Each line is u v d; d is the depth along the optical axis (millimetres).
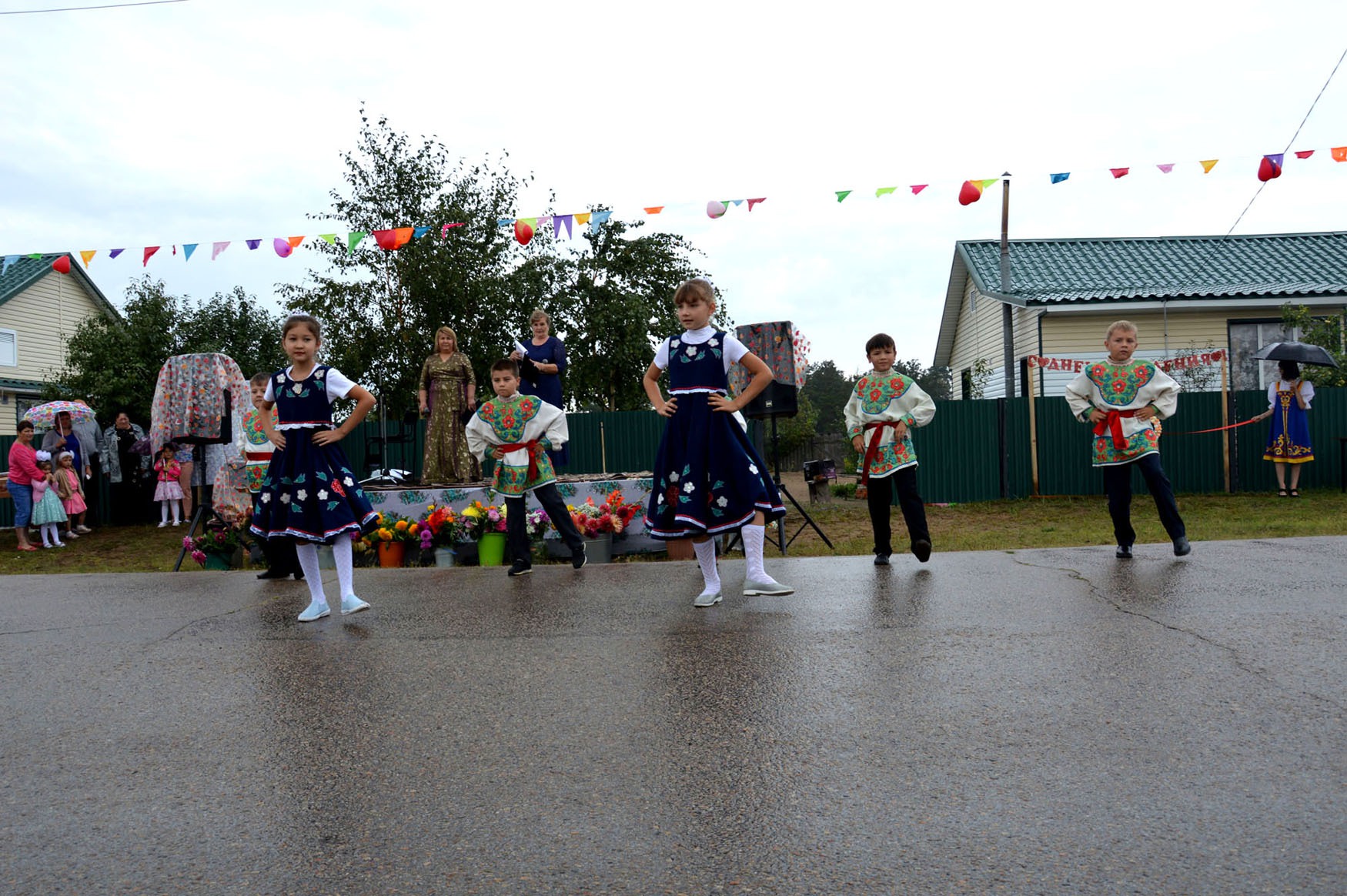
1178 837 2129
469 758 2723
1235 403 13906
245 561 8914
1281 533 8336
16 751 2906
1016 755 2621
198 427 8406
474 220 15547
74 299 23922
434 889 1996
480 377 15586
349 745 2863
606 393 19000
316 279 15508
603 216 9727
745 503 4727
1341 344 15602
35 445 15203
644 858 2107
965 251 20344
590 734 2885
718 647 3867
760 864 2066
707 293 4891
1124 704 3016
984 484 13875
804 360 10398
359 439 14945
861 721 2930
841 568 5910
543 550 8398
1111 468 5980
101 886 2055
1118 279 18688
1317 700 3004
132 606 5293
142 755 2840
